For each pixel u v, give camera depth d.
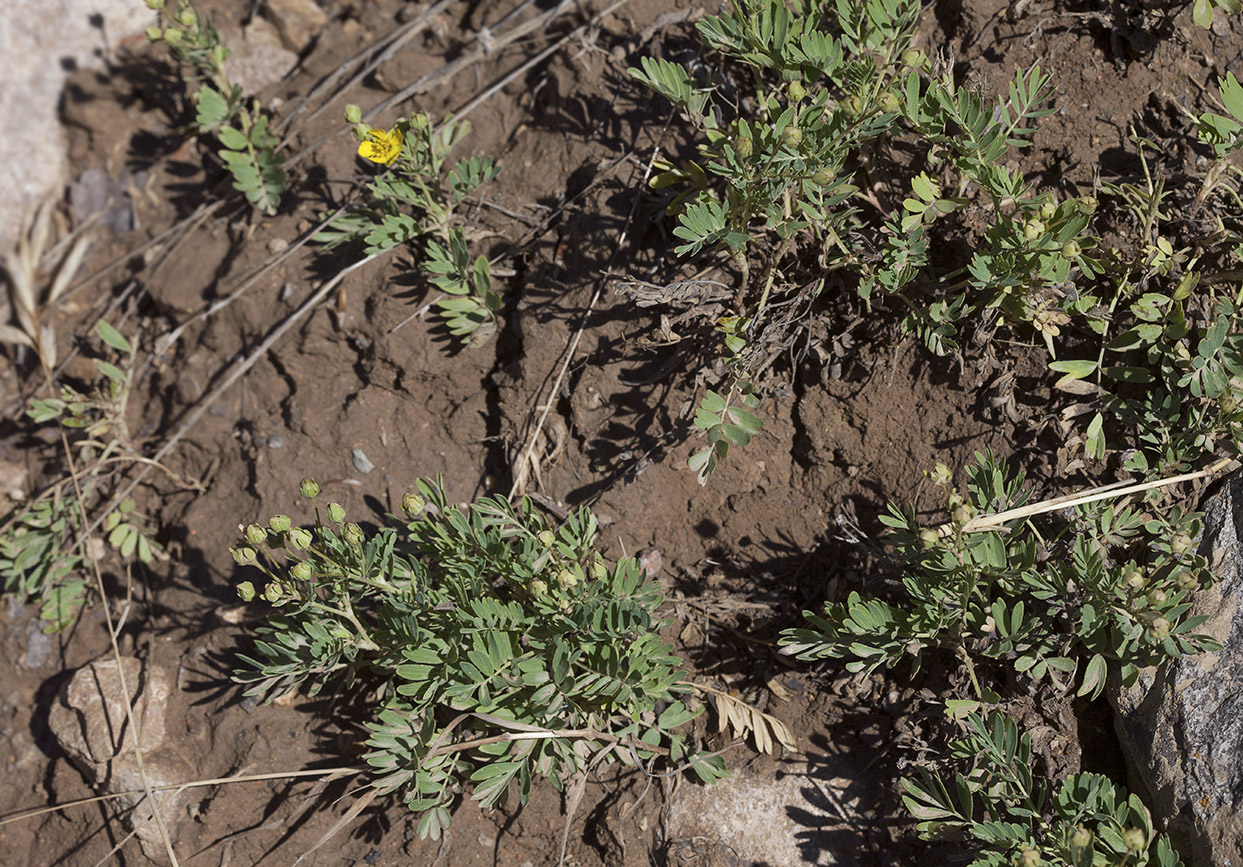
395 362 3.01
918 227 2.53
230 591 2.99
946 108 2.49
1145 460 2.47
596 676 2.42
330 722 2.78
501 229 3.08
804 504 2.82
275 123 3.42
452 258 2.93
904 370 2.71
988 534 2.35
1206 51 2.73
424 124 2.78
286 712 2.79
